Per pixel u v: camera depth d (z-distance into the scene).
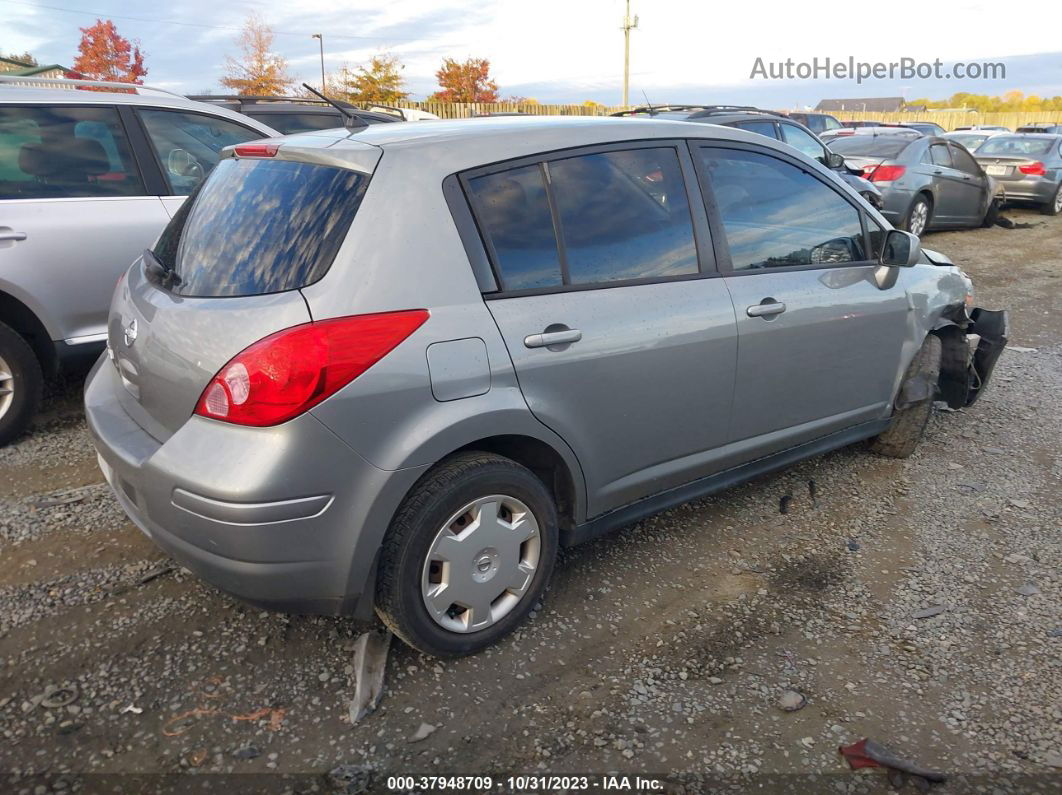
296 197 2.66
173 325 2.56
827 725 2.56
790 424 3.80
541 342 2.75
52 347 4.62
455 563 2.68
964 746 2.49
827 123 21.42
